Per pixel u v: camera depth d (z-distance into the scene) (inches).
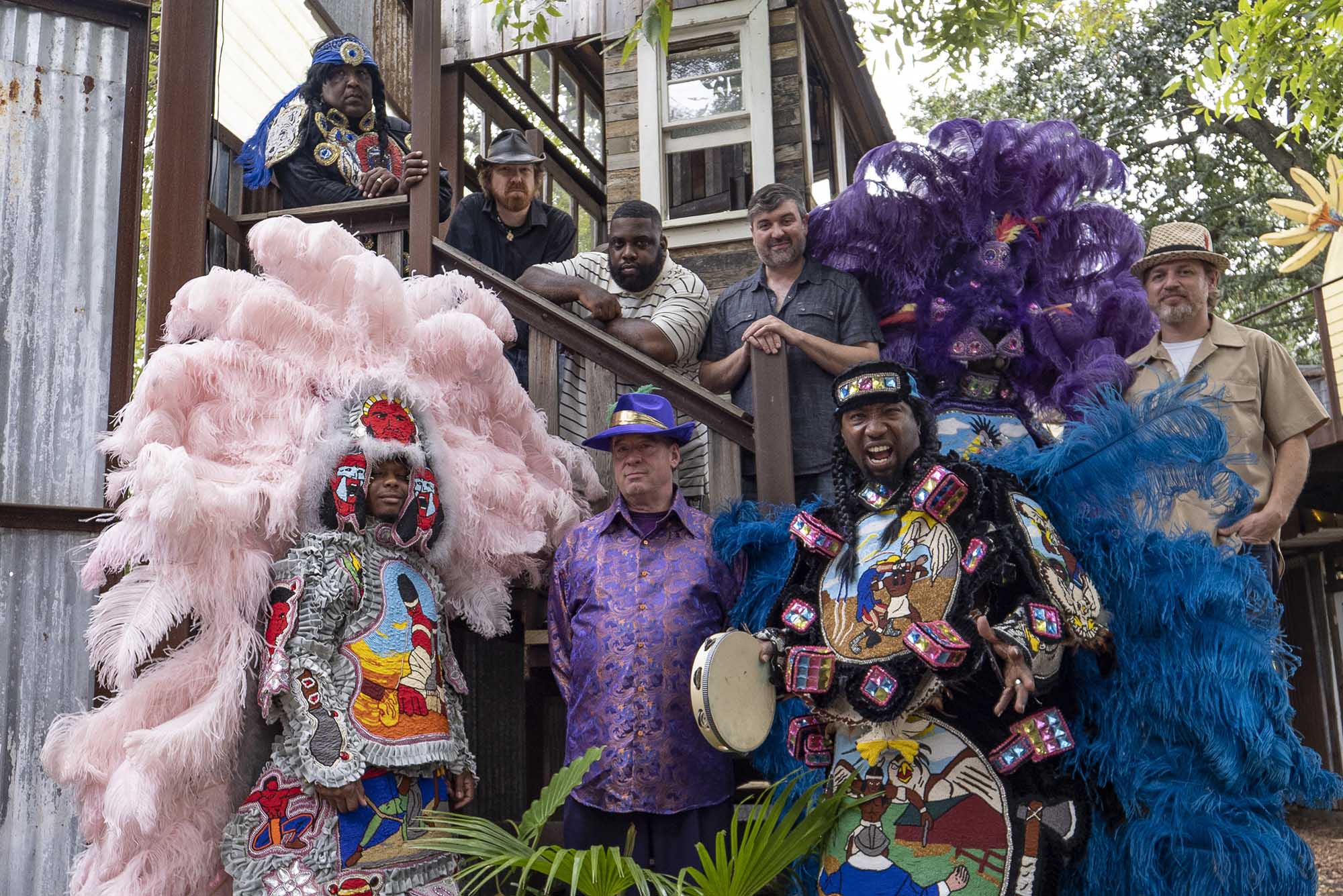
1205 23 230.8
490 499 133.9
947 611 109.3
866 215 151.1
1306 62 229.1
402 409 127.6
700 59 267.6
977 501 111.6
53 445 141.8
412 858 116.3
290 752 113.0
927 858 108.3
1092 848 115.0
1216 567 116.6
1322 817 386.9
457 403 137.8
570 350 157.5
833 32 279.3
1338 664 415.2
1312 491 347.3
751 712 115.6
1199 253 142.1
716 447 149.9
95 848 117.0
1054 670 113.3
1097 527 118.8
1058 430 163.9
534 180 195.0
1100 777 116.3
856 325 152.7
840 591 117.0
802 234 158.6
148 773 110.1
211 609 117.6
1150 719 116.5
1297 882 112.1
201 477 118.3
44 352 143.0
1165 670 115.2
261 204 180.2
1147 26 616.7
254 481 119.3
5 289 142.3
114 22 152.5
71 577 139.5
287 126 175.8
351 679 115.6
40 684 136.5
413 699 118.6
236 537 117.3
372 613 119.6
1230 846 111.4
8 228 143.6
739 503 138.3
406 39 295.6
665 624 130.6
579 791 129.0
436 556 127.8
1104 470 116.8
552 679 189.9
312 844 111.6
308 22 245.9
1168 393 115.6
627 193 271.6
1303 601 432.5
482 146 285.4
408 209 164.4
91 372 144.7
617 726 128.3
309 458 120.4
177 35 152.7
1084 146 152.1
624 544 136.4
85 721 117.9
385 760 113.7
